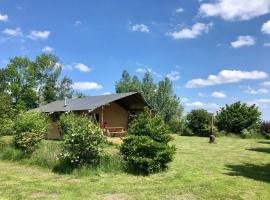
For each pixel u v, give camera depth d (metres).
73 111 31.22
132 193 10.45
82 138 13.95
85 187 11.17
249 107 41.00
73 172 13.49
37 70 67.06
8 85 61.81
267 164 16.98
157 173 13.82
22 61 63.28
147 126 14.55
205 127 39.78
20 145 18.09
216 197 10.00
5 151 17.98
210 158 18.97
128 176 13.20
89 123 14.71
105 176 13.16
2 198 9.73
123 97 31.69
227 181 12.30
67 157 14.09
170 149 14.42
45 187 11.14
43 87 67.81
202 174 13.80
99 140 14.43
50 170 14.34
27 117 19.50
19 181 12.15
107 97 33.25
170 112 61.94
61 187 11.16
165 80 63.56
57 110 32.75
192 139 34.34
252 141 32.50
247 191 10.77
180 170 14.60
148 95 66.00
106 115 35.28
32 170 14.47
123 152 14.62
